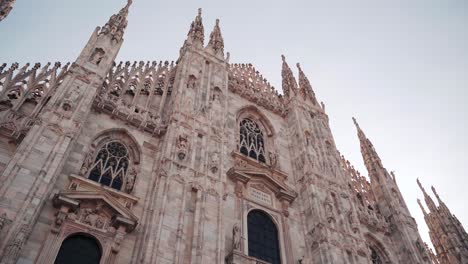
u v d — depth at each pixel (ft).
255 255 84.12
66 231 63.16
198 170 81.92
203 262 67.21
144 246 64.34
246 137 116.26
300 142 117.29
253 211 92.99
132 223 68.23
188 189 77.30
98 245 65.31
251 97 126.31
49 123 69.87
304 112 131.23
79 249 63.57
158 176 76.02
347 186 114.01
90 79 83.10
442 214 137.39
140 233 68.39
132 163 82.48
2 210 55.47
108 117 85.92
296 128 122.93
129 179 78.13
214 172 83.82
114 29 98.94
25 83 82.89
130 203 73.26
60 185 68.23
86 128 80.18
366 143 144.56
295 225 96.53
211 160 86.17
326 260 85.76
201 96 101.45
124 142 84.94
